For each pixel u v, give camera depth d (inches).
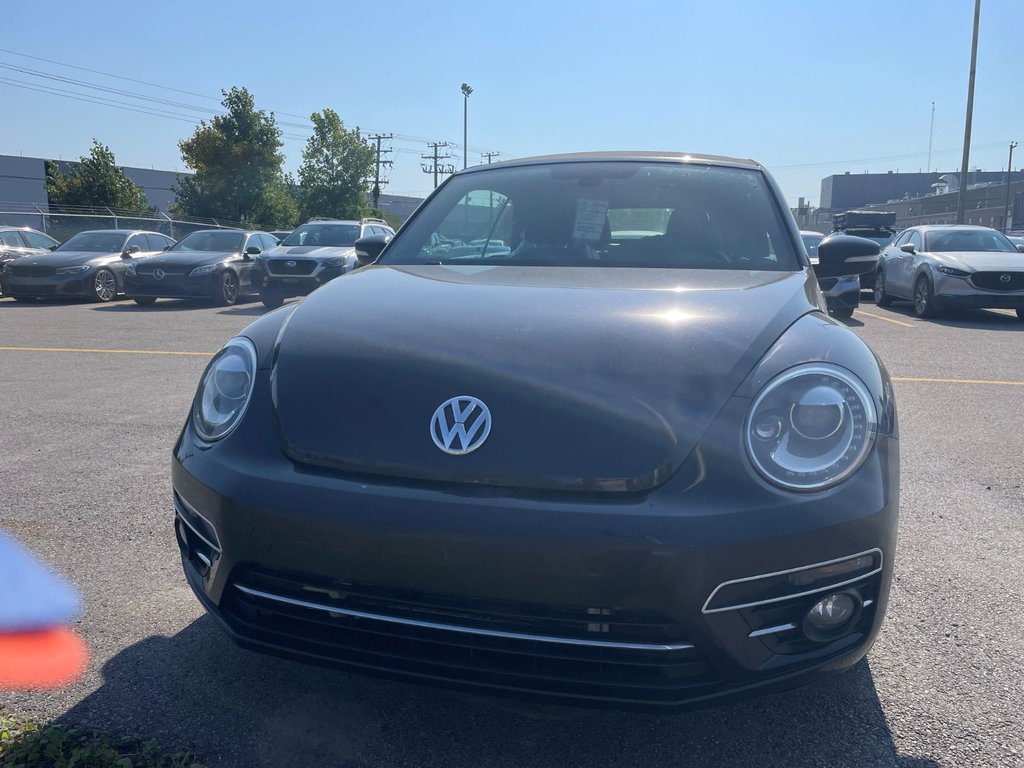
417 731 97.2
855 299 499.2
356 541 81.4
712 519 77.6
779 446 81.7
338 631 85.8
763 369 86.7
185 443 97.6
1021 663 110.0
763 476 80.2
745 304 100.2
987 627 119.3
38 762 88.4
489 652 81.4
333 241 607.2
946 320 506.0
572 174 148.0
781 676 81.9
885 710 100.3
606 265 124.1
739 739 95.5
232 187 1466.5
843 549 80.7
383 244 150.4
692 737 96.0
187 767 89.0
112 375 299.7
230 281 601.0
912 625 119.7
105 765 87.1
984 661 110.5
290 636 86.9
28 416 236.5
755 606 79.1
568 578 77.5
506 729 97.8
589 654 79.5
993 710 100.0
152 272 578.6
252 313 546.0
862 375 88.2
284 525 83.9
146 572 135.6
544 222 136.6
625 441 80.9
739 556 77.4
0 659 109.8
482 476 81.0
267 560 85.6
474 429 83.1
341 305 107.5
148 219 1211.2
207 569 93.0
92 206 1445.6
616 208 137.3
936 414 245.8
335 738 95.6
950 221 2608.3
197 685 105.2
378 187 2215.8
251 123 1467.8
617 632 79.0
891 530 84.2
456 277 118.0
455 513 79.5
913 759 91.6
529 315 97.7
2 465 190.4
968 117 1245.1
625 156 153.2
